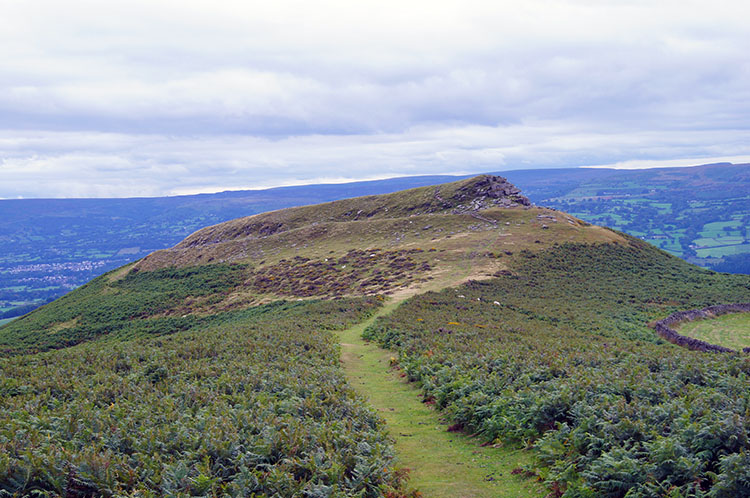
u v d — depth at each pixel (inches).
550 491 441.4
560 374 759.1
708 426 422.0
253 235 5354.3
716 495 351.3
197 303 3459.6
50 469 408.5
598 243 3444.9
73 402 673.6
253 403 672.4
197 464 438.6
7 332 3432.6
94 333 3115.2
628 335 1684.3
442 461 555.2
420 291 2559.1
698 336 1759.4
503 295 2368.4
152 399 681.6
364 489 433.7
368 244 4094.5
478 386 735.7
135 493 388.5
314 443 508.4
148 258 5226.4
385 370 1069.1
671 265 3238.2
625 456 409.1
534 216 4097.0
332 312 2076.8
